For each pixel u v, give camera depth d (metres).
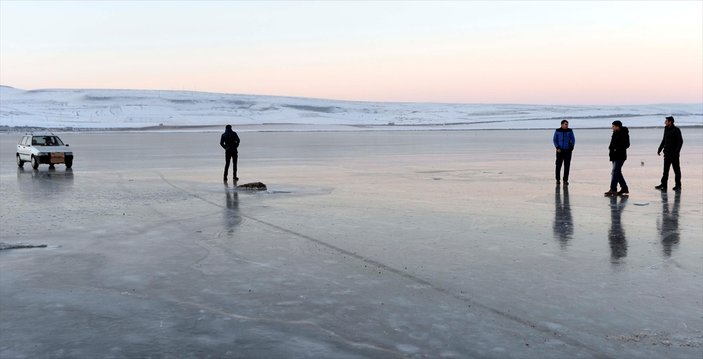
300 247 9.41
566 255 8.80
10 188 18.53
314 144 59.28
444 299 6.68
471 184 19.28
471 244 9.61
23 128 165.25
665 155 17.36
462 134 107.81
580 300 6.62
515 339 5.49
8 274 7.83
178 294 6.92
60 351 5.25
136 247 9.47
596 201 14.87
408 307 6.41
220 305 6.51
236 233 10.62
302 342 5.45
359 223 11.65
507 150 45.09
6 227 11.31
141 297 6.82
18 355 5.15
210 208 13.80
